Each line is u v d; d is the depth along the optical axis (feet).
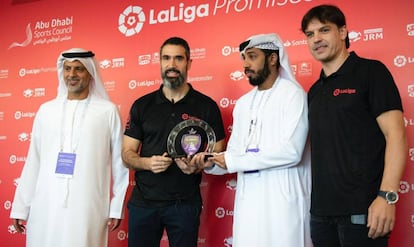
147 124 8.31
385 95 5.85
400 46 8.42
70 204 8.21
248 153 7.06
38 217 8.34
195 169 7.60
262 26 9.62
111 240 10.54
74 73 8.77
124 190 8.79
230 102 9.71
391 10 8.57
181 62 8.33
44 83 11.80
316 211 6.27
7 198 11.65
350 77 6.23
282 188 6.91
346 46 6.72
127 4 11.14
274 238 6.77
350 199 5.86
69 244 8.07
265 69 7.49
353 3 8.87
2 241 11.56
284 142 6.84
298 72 9.17
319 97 6.52
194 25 10.29
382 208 5.46
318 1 9.16
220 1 10.11
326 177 6.15
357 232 5.79
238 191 7.39
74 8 11.78
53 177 8.38
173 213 7.95
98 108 8.88
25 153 11.66
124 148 8.47
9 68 12.23
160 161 7.52
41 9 12.16
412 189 8.04
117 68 11.02
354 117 6.02
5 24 12.50
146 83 10.66
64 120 8.73
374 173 5.86
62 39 11.78
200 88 10.02
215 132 8.41
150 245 8.13
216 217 9.46
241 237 7.00
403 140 5.66
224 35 9.96
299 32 9.25
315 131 6.45
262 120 7.32
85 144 8.53
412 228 7.98
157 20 10.74
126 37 11.04
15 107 11.99
